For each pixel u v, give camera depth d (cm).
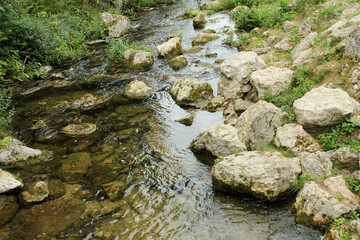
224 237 451
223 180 533
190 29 1753
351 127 559
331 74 739
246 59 870
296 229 448
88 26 1698
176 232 466
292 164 535
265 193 495
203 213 503
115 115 872
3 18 1135
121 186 578
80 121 842
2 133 770
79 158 672
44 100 985
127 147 710
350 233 386
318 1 1229
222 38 1496
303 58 879
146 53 1232
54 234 469
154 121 827
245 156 555
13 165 637
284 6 1380
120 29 1723
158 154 680
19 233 471
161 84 1062
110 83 1105
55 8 1745
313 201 446
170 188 569
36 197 546
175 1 2741
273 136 634
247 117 682
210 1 2536
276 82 773
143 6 2556
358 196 443
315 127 598
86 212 514
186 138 738
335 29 879
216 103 866
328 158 528
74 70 1241
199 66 1180
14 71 1112
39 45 1229
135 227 479
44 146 723
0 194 542
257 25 1491
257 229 459
